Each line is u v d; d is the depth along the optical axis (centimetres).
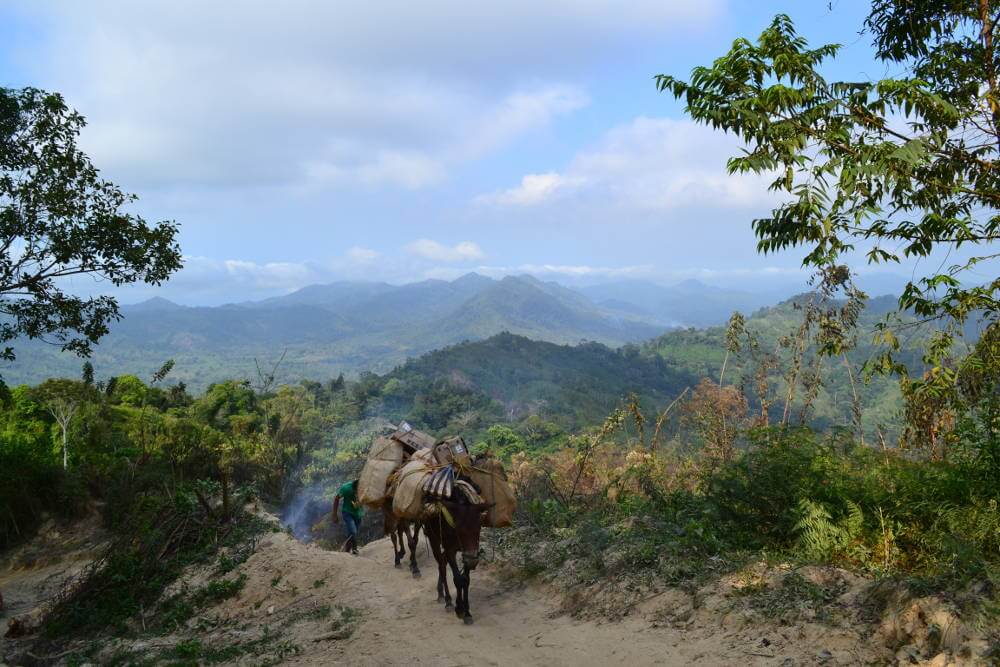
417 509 796
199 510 1418
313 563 1102
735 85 709
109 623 1095
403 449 985
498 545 1020
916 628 468
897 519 677
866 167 672
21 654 1014
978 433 701
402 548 1076
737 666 514
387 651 703
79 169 1683
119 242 1716
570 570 827
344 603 920
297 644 776
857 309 1401
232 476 2208
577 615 723
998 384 725
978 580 482
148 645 923
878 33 848
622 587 728
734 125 714
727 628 577
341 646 743
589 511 1091
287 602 1005
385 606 874
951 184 763
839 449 904
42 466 2197
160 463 2225
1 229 1597
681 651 567
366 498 964
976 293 707
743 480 806
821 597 561
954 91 784
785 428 862
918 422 819
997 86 762
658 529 837
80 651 970
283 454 2814
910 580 505
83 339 1811
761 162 693
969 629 438
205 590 1105
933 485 678
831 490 739
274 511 2252
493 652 669
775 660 505
